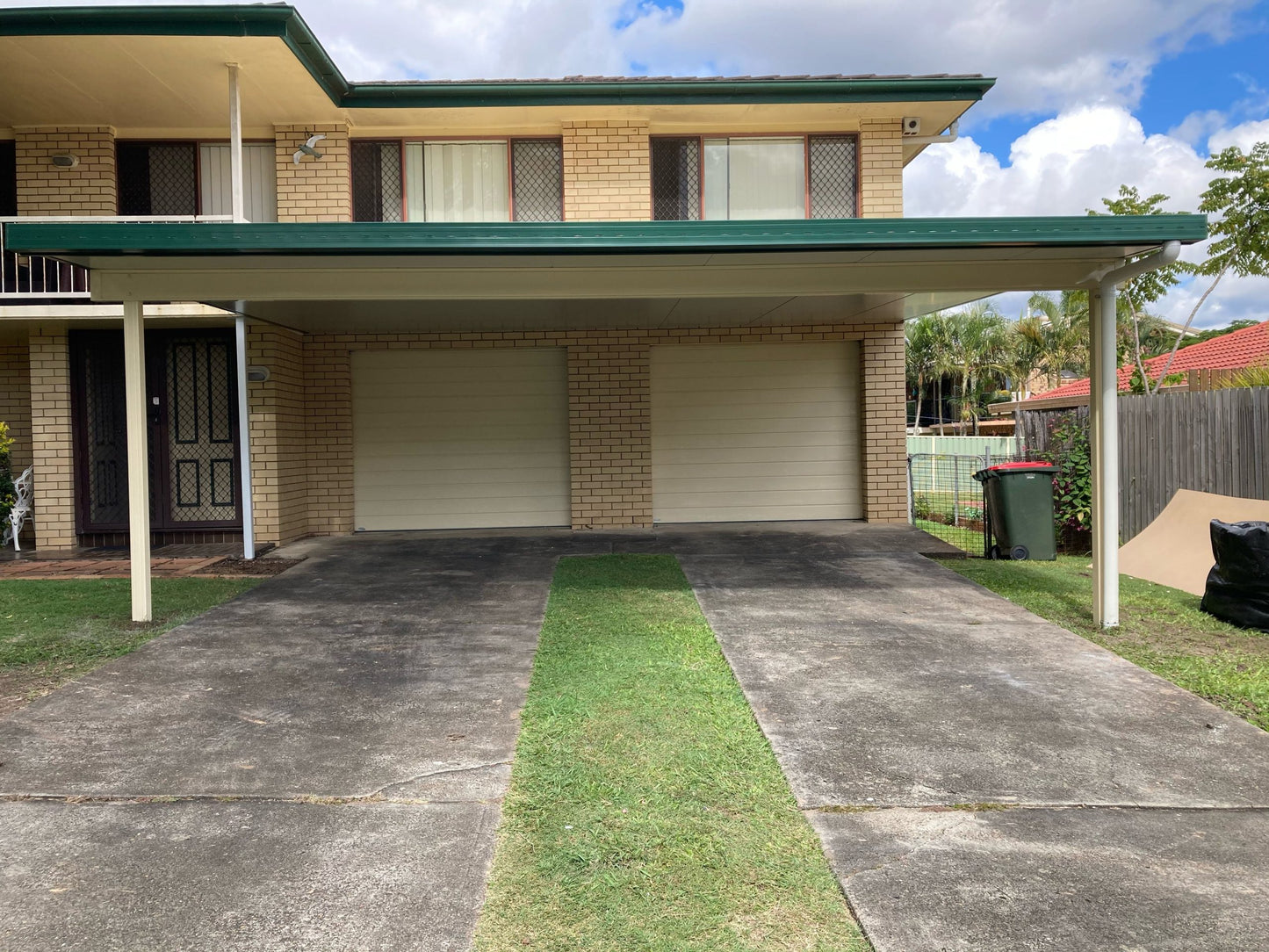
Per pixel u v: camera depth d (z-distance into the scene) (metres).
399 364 12.57
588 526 12.54
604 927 2.93
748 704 5.07
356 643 6.46
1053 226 6.00
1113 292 6.75
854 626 6.88
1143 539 9.29
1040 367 40.97
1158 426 9.95
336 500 12.34
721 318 11.38
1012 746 4.48
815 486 12.91
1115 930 2.92
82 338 11.24
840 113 11.37
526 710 4.96
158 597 7.94
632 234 6.16
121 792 3.96
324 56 9.49
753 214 11.61
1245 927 2.93
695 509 12.84
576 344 12.46
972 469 17.33
